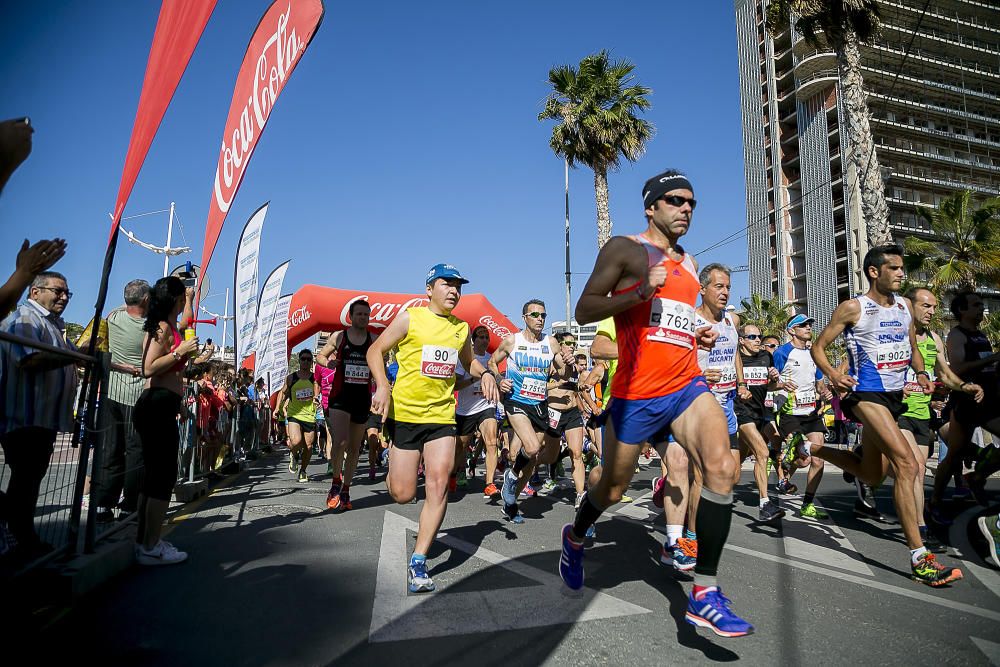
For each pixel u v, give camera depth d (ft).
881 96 192.13
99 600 10.99
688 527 14.06
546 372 21.35
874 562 14.49
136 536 14.21
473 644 8.99
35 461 11.14
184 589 11.66
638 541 16.51
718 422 9.48
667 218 10.48
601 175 79.15
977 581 12.92
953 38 198.70
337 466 21.18
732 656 8.66
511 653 8.66
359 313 21.43
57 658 8.33
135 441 16.96
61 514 11.68
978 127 212.43
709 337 10.88
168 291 13.46
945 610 10.83
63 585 10.80
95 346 12.67
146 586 11.85
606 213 78.89
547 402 21.52
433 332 12.68
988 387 18.53
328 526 18.01
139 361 17.37
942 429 26.40
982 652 8.85
